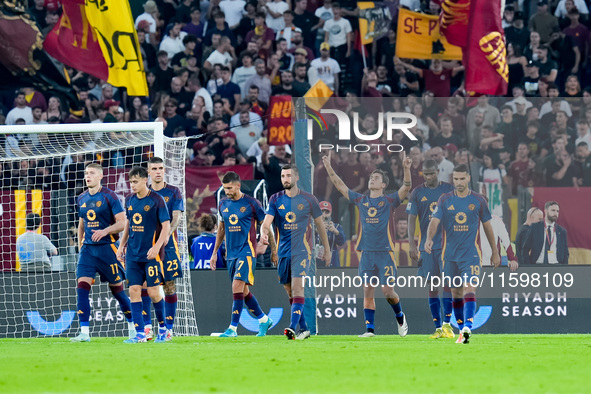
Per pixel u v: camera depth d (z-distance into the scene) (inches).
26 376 625.6
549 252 1251.2
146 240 1027.3
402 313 1173.1
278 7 2177.7
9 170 1624.0
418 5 2210.9
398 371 657.0
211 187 1764.3
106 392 535.2
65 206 1466.5
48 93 2020.2
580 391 536.4
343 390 540.1
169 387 558.9
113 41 1557.6
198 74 2101.4
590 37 2194.9
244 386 563.5
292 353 831.7
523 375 631.2
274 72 2127.2
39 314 1376.7
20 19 1785.2
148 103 2001.7
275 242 1224.8
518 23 2153.1
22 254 1407.5
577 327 1253.1
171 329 1148.5
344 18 2183.8
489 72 1588.3
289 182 1136.2
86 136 1699.1
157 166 1112.8
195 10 2161.7
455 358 773.9
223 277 1331.2
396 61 2142.0
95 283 1357.0
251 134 2042.3
